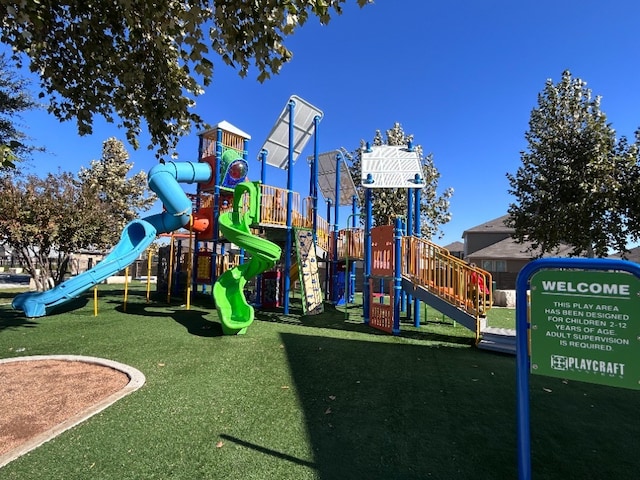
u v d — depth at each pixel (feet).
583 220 41.88
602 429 11.65
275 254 26.96
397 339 25.09
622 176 41.70
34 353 19.75
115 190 92.22
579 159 43.39
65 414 12.24
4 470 8.82
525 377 7.01
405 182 32.40
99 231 50.39
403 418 12.23
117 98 16.33
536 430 11.57
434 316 36.99
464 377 16.71
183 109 16.06
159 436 10.66
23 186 42.96
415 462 9.52
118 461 9.30
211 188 45.09
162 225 40.55
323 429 11.32
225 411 12.51
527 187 47.50
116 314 32.76
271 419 11.97
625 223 42.04
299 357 19.49
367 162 34.09
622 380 6.07
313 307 36.24
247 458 9.56
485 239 107.55
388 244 28.81
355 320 33.01
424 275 27.04
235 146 47.44
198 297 46.91
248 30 11.60
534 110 48.34
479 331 23.12
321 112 43.37
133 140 17.49
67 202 45.68
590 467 9.46
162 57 15.05
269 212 35.65
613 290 6.22
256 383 15.35
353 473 8.97
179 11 12.57
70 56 15.33
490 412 12.79
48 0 13.30
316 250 40.52
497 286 86.99
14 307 30.14
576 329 6.48
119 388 14.70
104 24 14.43
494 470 9.20
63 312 33.60
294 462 9.41
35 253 48.06
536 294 6.86
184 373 16.46
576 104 45.06
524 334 7.06
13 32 14.07
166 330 25.85
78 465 9.11
